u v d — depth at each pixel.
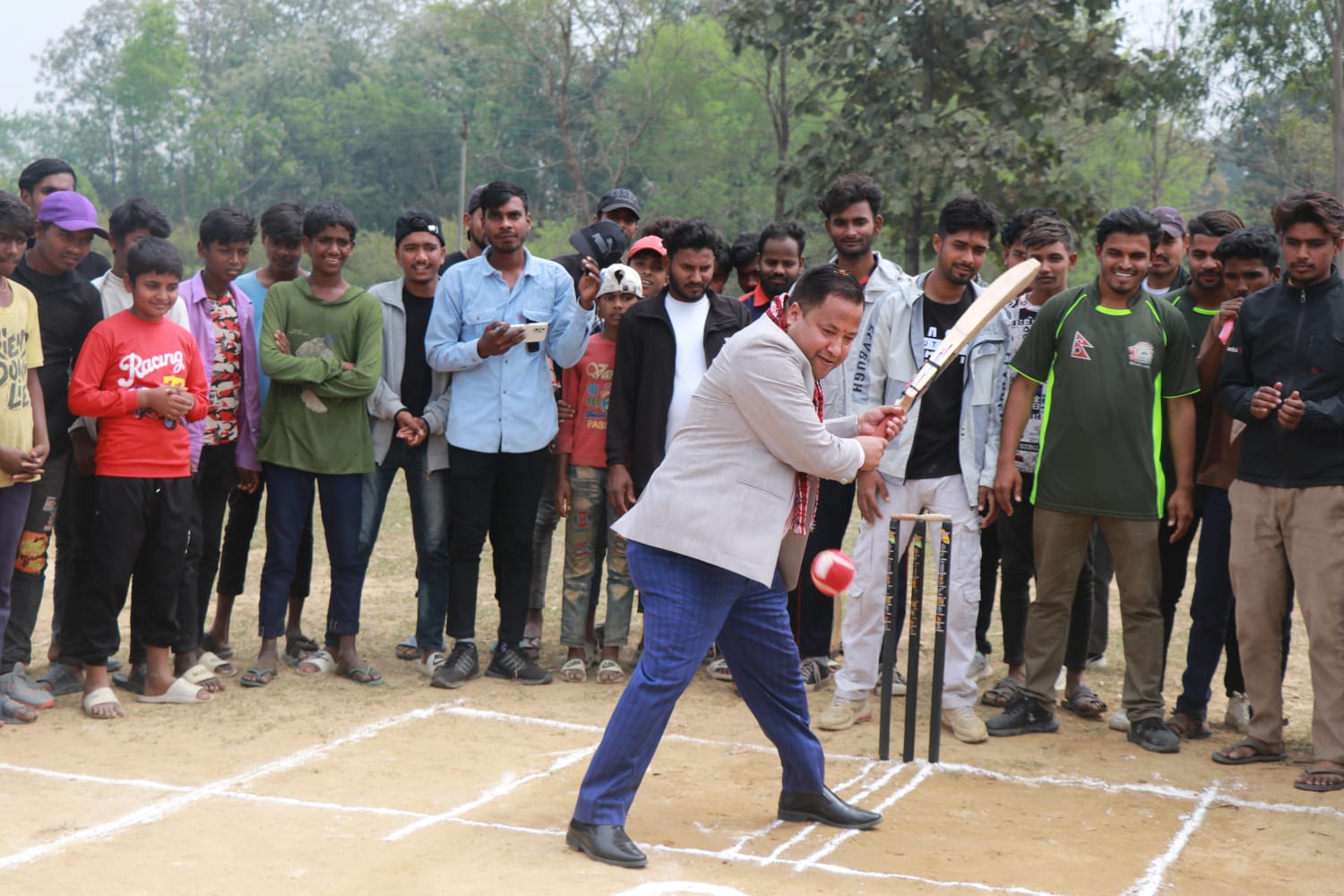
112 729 5.44
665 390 6.10
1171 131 31.59
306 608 8.08
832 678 6.66
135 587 5.98
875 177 18.64
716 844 4.19
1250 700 5.43
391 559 10.01
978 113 21.70
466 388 6.31
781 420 3.98
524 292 6.44
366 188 59.88
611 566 6.56
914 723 5.27
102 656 5.67
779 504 4.09
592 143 44.12
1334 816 4.73
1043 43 19.03
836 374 6.23
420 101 58.75
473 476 6.32
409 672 6.61
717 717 5.96
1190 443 5.63
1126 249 5.41
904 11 18.84
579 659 6.62
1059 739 5.71
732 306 6.27
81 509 5.92
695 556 4.02
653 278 6.68
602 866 3.91
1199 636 5.75
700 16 43.34
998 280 4.59
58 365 5.75
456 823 4.34
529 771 5.00
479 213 6.94
